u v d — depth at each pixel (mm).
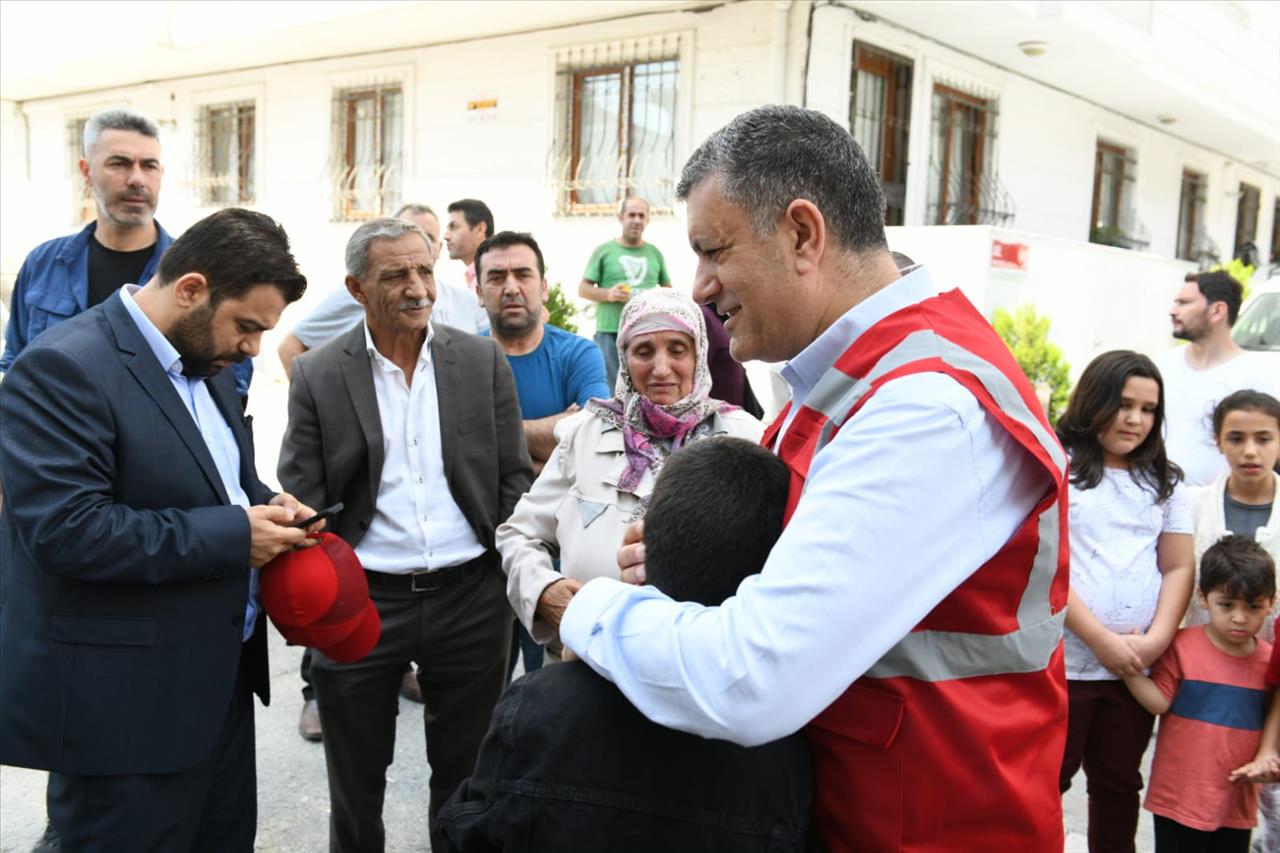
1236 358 4152
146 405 2021
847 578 1038
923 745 1147
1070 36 8711
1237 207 15461
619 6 8344
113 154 3264
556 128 9148
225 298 2027
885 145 8828
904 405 1107
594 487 2430
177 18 10531
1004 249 7812
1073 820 3383
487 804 1215
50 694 1937
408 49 10148
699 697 1055
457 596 2742
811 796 1216
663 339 2436
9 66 12469
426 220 5098
